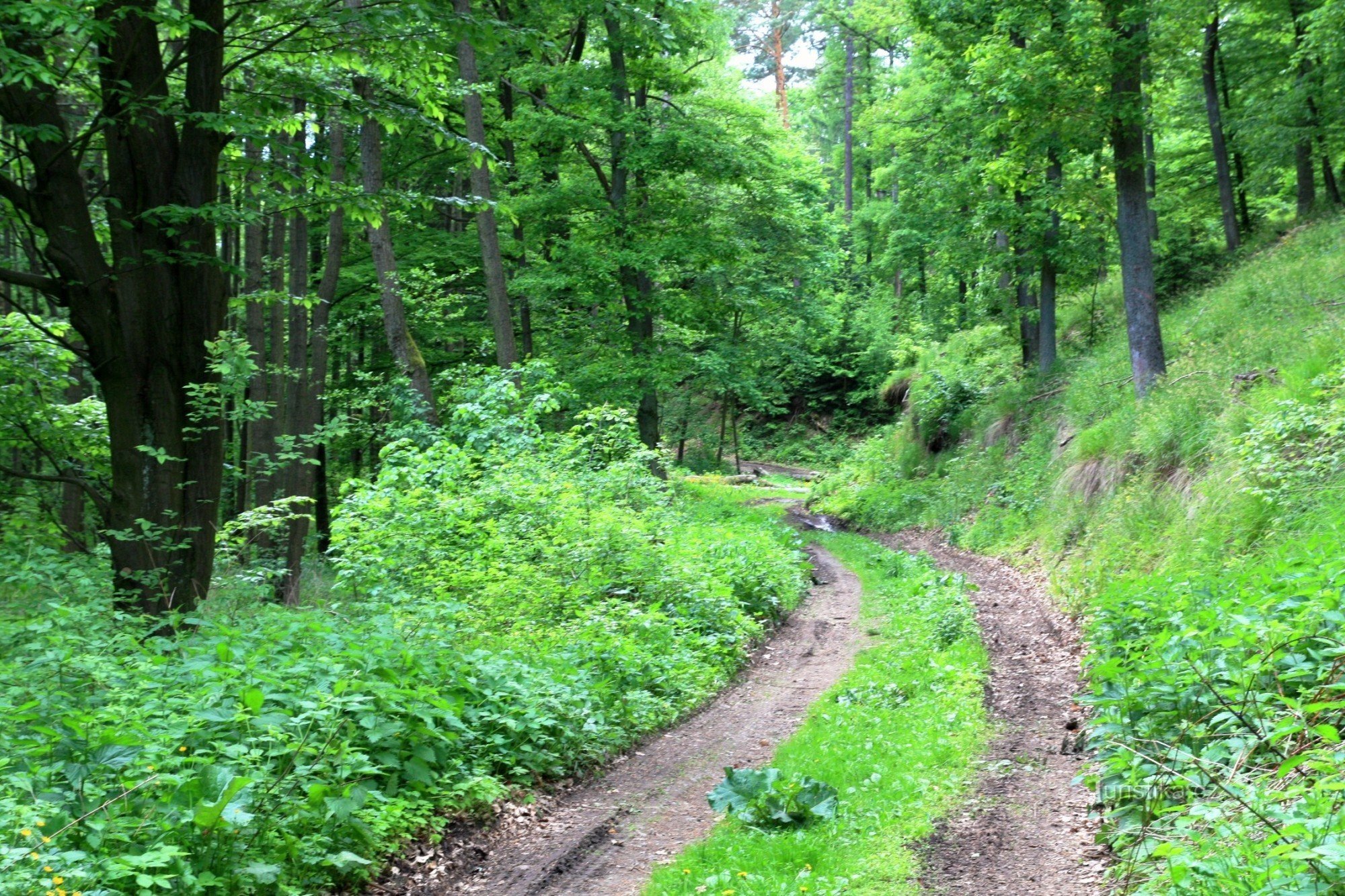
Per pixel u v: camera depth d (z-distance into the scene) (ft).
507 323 61.21
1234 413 40.01
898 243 105.09
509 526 43.65
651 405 81.61
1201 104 84.69
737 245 75.61
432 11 25.38
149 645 22.26
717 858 19.08
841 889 16.94
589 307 80.59
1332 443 32.73
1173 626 23.88
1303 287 51.67
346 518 43.60
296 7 26.91
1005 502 67.62
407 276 69.97
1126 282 53.93
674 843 20.86
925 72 85.05
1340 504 29.12
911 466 95.50
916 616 44.75
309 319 61.36
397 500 44.16
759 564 53.78
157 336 25.30
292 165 29.63
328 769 19.93
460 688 25.35
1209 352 50.90
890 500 88.84
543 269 71.82
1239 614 21.17
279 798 18.24
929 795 21.50
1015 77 49.34
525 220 75.10
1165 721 19.57
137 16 23.84
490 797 22.13
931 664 34.55
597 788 25.05
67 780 16.28
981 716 27.89
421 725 22.63
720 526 74.79
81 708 18.48
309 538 67.46
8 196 23.98
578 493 48.21
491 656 27.94
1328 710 17.20
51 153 23.86
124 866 14.37
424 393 59.06
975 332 99.55
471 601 37.73
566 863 19.84
